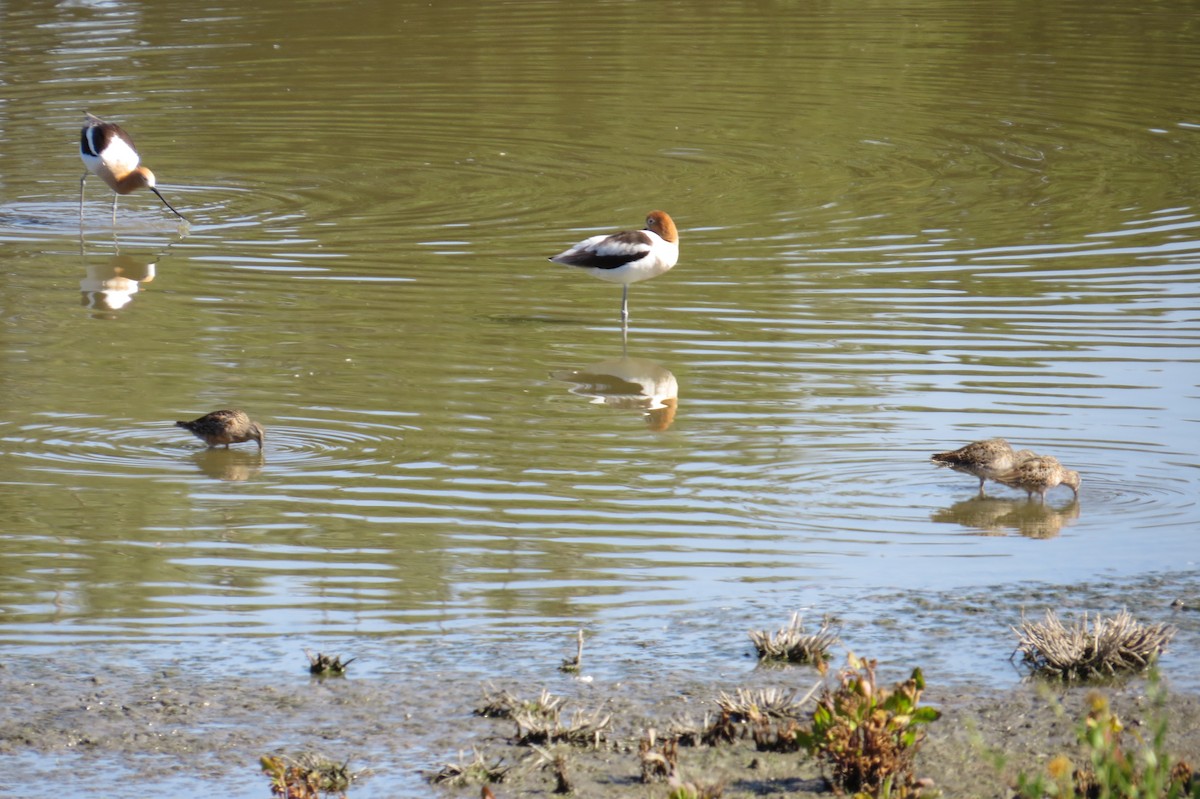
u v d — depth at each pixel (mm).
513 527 12211
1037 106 31938
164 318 18750
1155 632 9461
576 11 42625
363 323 18578
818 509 12523
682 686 9133
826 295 19672
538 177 26672
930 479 13234
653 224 18422
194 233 23328
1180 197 24734
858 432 14461
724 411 15188
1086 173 26547
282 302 19531
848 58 36875
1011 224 23266
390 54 37375
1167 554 11281
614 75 35031
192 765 8188
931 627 9969
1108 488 12914
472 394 15812
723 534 11977
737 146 28828
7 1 44156
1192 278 20141
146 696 9070
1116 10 42469
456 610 10516
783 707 8664
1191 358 16688
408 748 8359
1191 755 8086
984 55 37156
